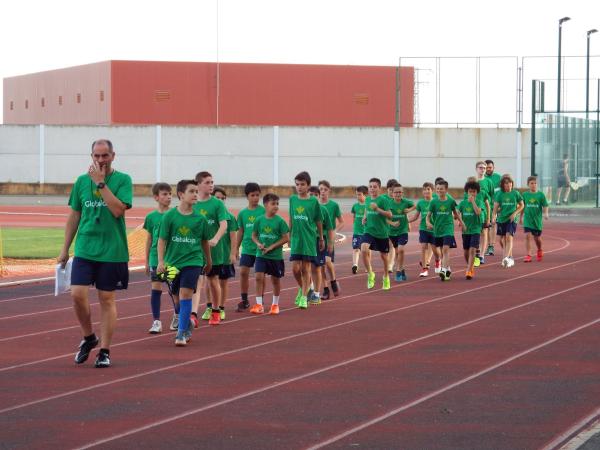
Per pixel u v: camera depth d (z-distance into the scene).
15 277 20.95
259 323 14.29
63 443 7.72
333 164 65.12
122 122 70.88
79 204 10.80
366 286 19.33
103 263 10.72
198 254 12.42
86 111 75.19
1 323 14.39
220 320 14.59
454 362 11.03
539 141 48.19
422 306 16.11
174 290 13.30
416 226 41.22
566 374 10.33
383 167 65.19
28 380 10.13
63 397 9.33
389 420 8.39
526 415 8.55
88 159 64.56
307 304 16.36
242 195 64.38
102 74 72.38
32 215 45.78
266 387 9.74
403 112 71.56
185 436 7.91
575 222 42.91
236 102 70.62
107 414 8.64
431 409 8.78
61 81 79.12
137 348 12.11
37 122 83.25
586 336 12.83
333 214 18.12
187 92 70.62
